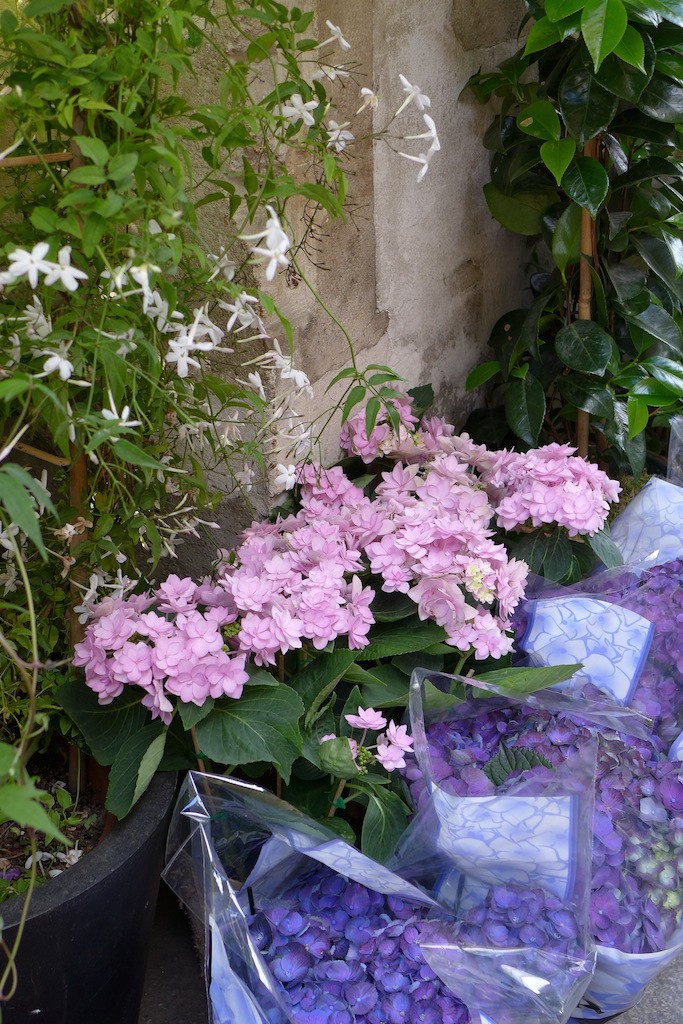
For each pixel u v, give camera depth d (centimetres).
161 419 92
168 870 89
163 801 89
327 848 82
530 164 132
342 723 96
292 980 82
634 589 112
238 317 94
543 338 156
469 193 144
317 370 121
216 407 118
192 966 108
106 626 88
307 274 116
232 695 88
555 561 114
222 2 104
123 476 100
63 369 75
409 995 83
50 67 77
